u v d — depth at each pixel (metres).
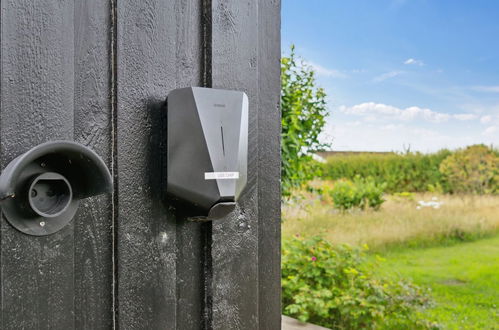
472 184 6.45
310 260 3.83
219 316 0.91
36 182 0.62
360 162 7.51
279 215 1.09
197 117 0.78
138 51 0.80
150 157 0.81
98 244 0.74
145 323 0.80
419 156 7.16
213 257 0.91
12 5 0.63
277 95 1.09
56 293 0.67
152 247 0.81
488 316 4.02
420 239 5.99
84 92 0.72
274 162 1.08
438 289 4.66
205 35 0.92
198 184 0.78
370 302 3.56
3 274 0.61
